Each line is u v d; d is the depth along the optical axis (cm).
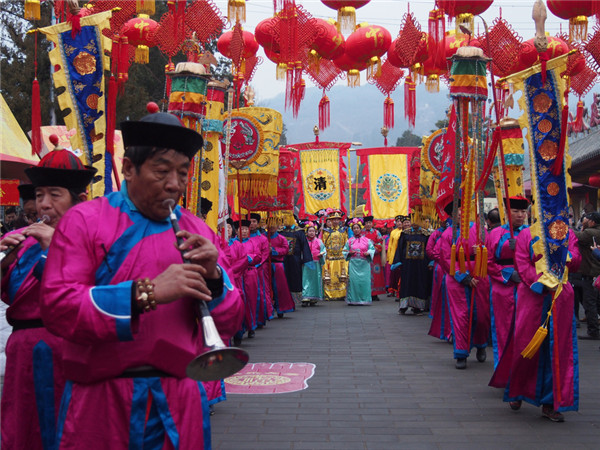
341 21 752
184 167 278
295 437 567
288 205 1334
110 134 572
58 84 567
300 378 800
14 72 1529
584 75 921
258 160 1002
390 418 626
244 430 588
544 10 622
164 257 274
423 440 557
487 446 540
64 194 393
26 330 406
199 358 241
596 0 755
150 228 278
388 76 997
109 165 574
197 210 671
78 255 264
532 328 620
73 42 569
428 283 1451
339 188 2039
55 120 1537
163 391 268
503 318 718
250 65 1009
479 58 778
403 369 855
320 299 1738
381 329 1227
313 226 1748
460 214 834
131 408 263
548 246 612
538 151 623
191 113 666
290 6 780
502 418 625
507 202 668
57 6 651
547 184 621
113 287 253
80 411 263
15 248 387
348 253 1702
